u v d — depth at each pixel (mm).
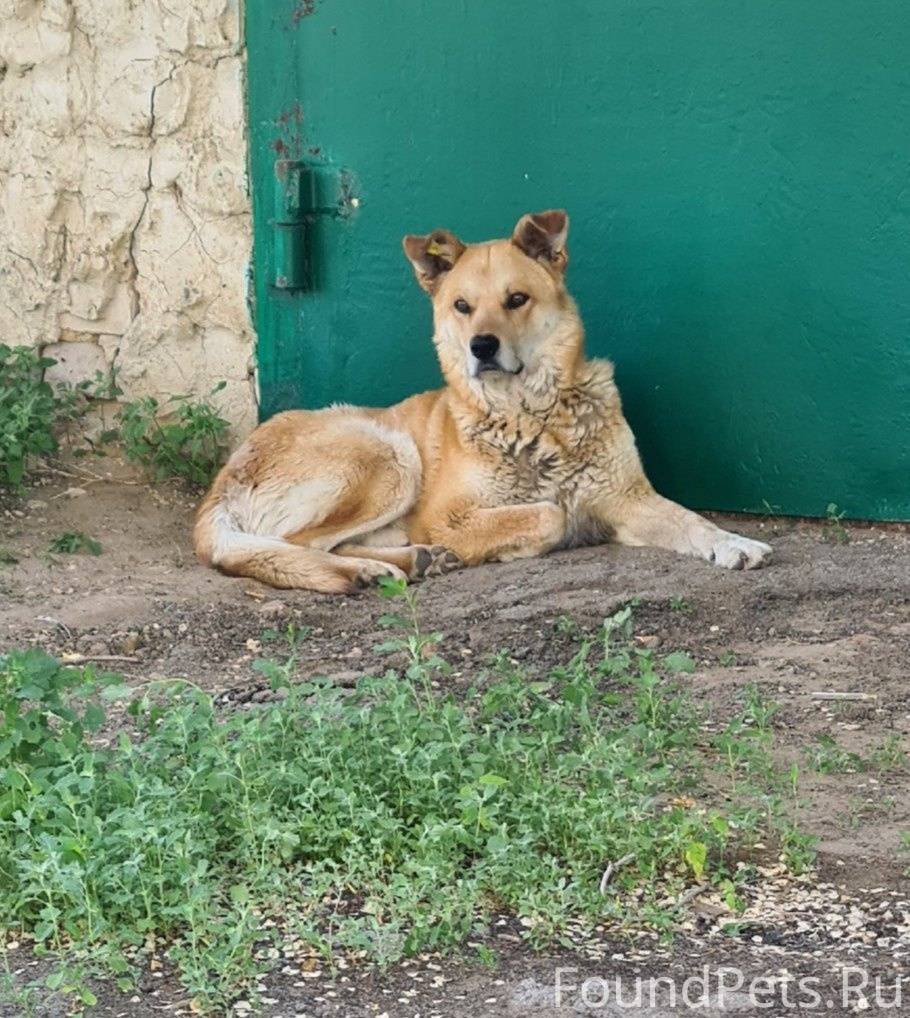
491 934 4641
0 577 8406
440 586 8477
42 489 9828
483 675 6230
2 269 10344
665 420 9320
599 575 8211
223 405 10203
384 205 9648
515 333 8711
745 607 7664
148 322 10258
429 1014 4211
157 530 9500
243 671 7102
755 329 9000
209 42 9805
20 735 5121
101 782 5078
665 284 9172
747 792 5305
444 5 9328
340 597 8328
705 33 8828
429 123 9484
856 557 8406
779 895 4836
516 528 8828
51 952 4562
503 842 4730
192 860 4824
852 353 8797
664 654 7148
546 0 9125
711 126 8906
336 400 9961
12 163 10297
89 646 7402
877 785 5594
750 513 9234
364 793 5105
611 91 9094
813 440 8977
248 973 4379
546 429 8883
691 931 4641
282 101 9719
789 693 6559
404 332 9734
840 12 8531
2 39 10195
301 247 9797
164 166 10023
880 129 8555
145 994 4348
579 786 5414
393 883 4703
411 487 9227
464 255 8914
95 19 10008
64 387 10289
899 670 6781
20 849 4734
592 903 4695
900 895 4809
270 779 5105
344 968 4449
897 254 8625
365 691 5910
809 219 8773
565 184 9289
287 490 9023
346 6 9508
